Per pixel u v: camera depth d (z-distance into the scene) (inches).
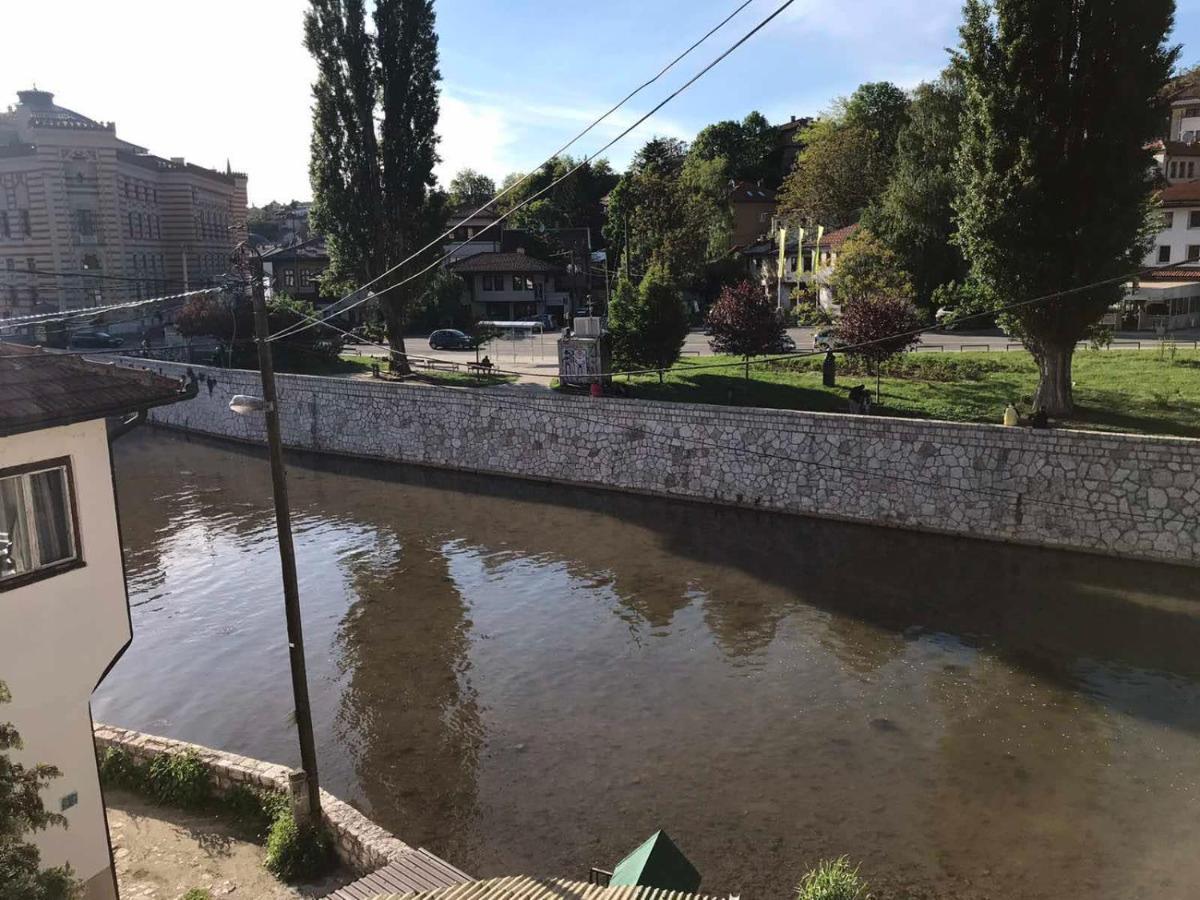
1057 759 639.8
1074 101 1093.8
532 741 693.9
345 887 451.2
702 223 3115.2
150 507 1441.9
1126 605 897.5
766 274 3043.8
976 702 725.9
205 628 949.2
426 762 670.5
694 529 1210.6
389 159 1822.1
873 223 2427.4
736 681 779.4
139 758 600.1
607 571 1069.1
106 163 2787.9
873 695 744.3
